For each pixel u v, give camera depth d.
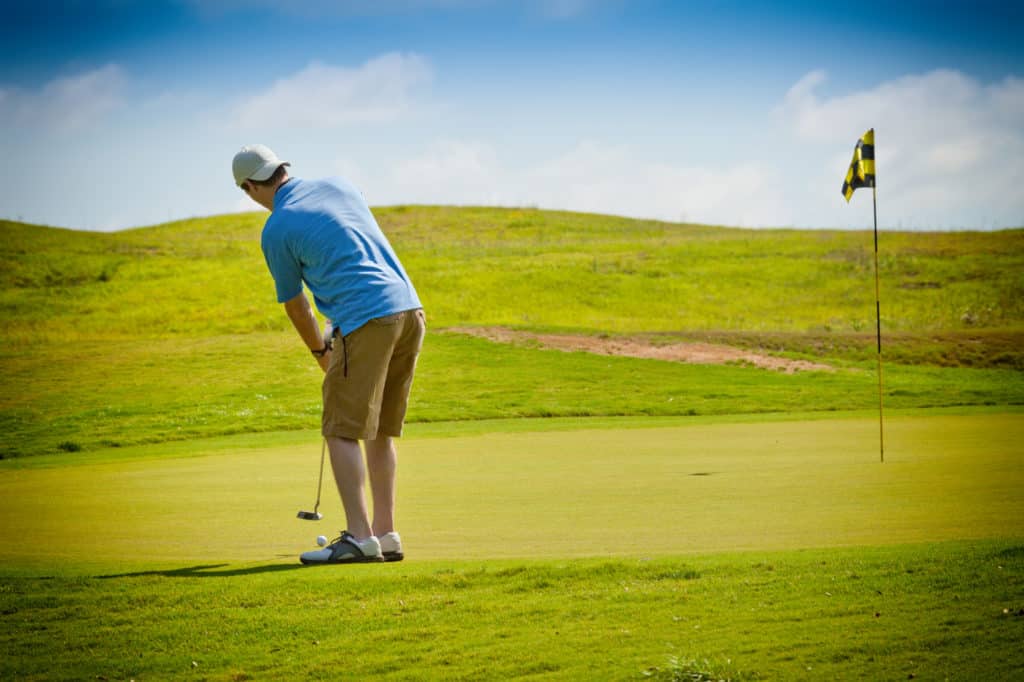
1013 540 15.44
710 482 24.86
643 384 67.69
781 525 18.05
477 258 156.12
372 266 16.33
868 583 13.09
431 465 31.53
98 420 55.88
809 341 85.38
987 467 26.27
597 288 134.38
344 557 15.81
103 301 125.69
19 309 120.50
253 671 11.10
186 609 13.10
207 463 35.03
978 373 74.12
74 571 15.27
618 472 28.17
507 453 35.66
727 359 77.50
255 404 61.66
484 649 11.43
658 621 12.05
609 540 17.11
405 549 16.91
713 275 143.25
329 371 16.53
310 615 12.78
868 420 47.81
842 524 17.94
